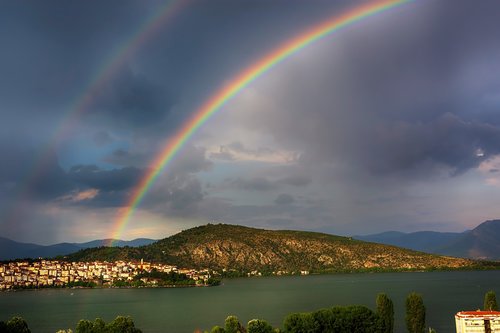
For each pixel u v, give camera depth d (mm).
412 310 132750
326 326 123750
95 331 123875
